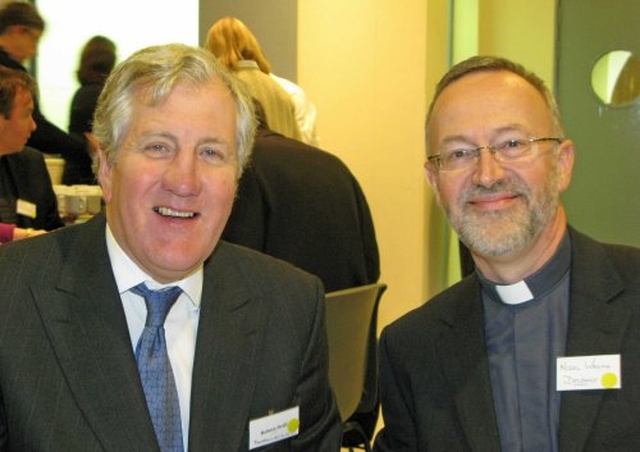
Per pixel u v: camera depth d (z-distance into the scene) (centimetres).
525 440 150
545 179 151
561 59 423
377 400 257
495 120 150
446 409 160
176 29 386
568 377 147
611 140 416
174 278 145
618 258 159
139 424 136
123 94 137
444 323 166
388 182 455
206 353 148
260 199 230
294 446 158
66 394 134
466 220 153
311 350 160
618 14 408
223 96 141
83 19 363
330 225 244
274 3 450
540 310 156
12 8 339
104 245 149
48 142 356
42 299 139
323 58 462
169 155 137
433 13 446
